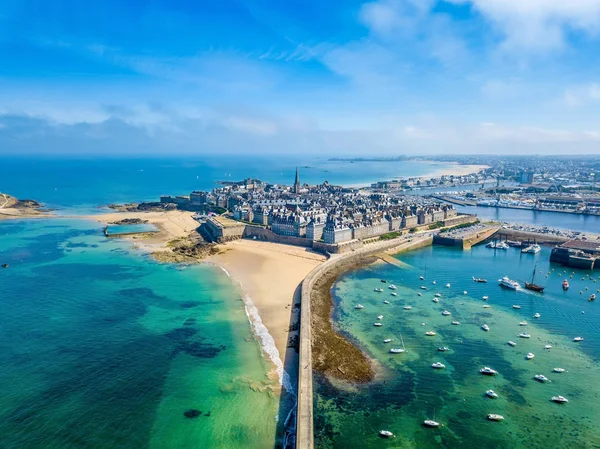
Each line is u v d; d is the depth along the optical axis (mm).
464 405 122062
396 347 155000
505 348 155625
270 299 198125
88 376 133250
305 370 132750
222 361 142500
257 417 115000
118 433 108188
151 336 160375
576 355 151000
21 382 129125
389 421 114812
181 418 114312
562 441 108188
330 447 105312
